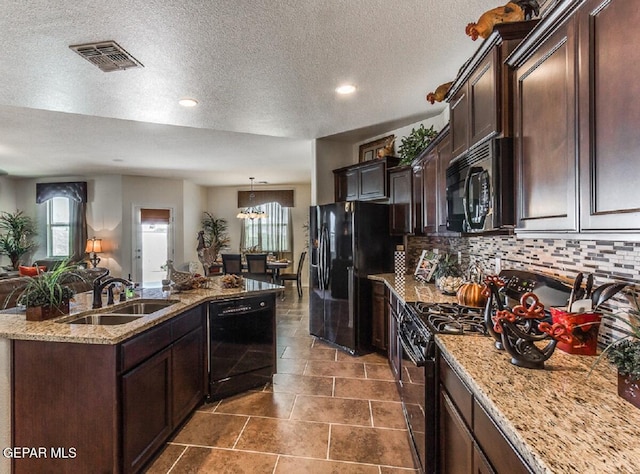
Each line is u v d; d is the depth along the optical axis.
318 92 2.89
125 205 7.40
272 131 4.07
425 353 1.74
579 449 0.80
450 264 3.23
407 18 1.91
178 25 1.92
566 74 1.15
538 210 1.34
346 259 3.90
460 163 2.02
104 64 2.33
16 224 7.36
